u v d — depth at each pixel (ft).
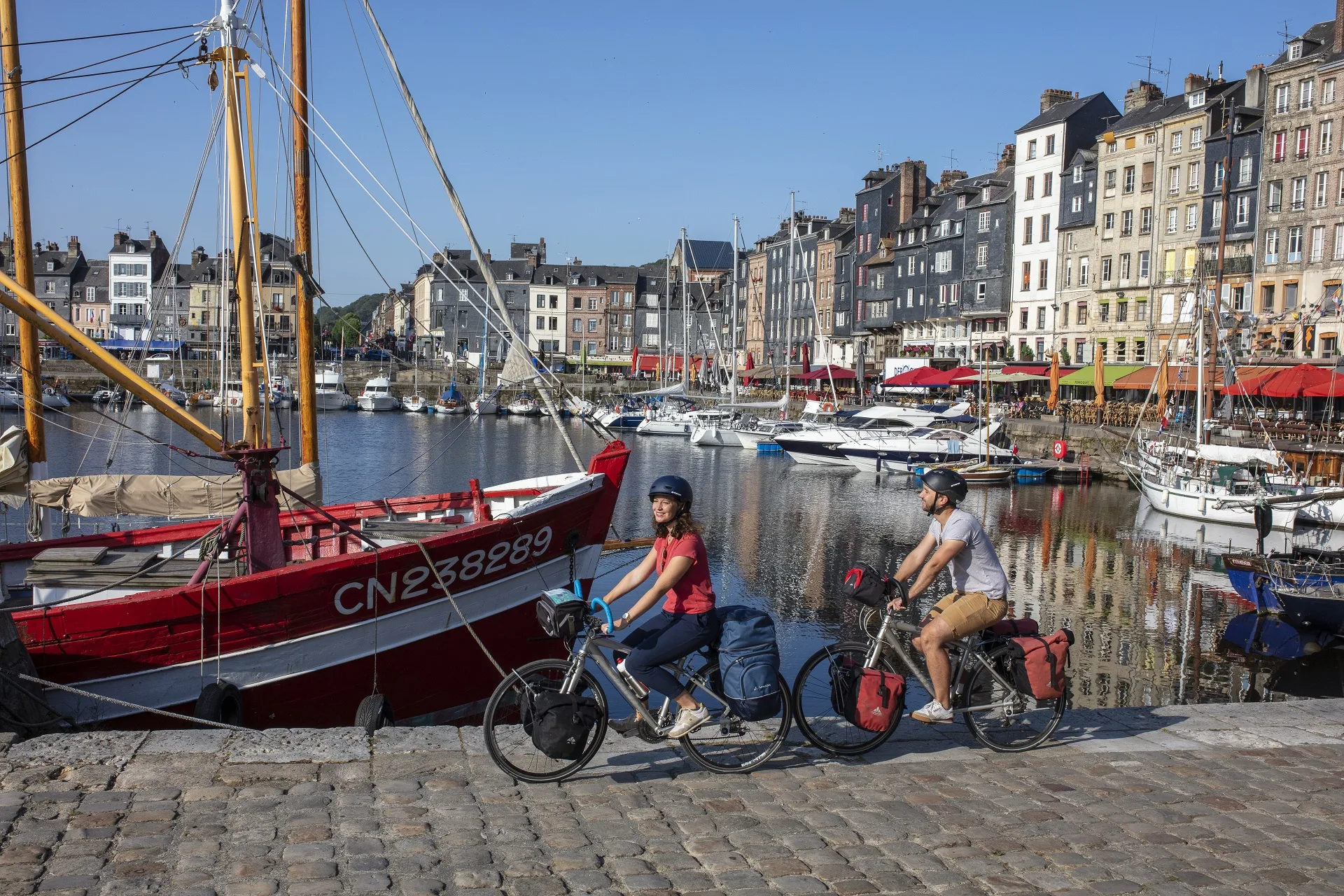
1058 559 87.45
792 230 244.01
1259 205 177.68
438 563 35.22
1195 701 49.42
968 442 156.56
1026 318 234.99
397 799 17.39
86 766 18.15
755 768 19.48
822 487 139.85
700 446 211.00
